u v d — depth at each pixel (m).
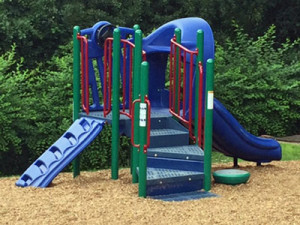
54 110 11.54
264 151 9.72
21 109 11.09
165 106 9.44
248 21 19.89
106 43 8.52
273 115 14.88
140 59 7.52
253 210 6.48
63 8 15.80
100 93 11.81
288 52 18.72
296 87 15.33
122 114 8.56
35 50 15.11
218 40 18.58
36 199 6.89
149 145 7.80
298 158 12.00
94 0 16.55
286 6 19.70
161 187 7.31
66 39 15.45
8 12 14.52
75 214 6.20
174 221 6.00
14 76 11.72
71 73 11.97
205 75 8.38
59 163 7.76
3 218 6.05
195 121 8.13
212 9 18.81
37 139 11.29
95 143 11.27
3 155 11.48
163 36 8.96
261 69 14.74
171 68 8.48
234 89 14.24
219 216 6.21
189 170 7.69
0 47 14.41
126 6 17.44
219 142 9.48
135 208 6.50
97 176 8.80
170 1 18.56
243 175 8.07
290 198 7.15
